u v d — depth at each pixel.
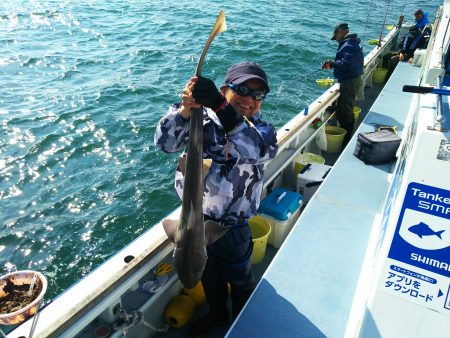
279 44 15.50
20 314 2.22
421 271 1.74
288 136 4.60
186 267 2.18
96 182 7.51
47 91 10.98
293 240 3.25
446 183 1.67
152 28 17.36
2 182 7.43
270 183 4.46
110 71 12.53
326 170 4.69
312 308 2.64
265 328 2.51
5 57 13.52
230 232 2.59
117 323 2.56
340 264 3.00
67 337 2.16
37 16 18.92
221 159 2.40
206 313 3.21
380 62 9.84
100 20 18.52
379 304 1.82
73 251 6.12
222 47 14.95
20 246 6.18
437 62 3.10
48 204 6.98
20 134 8.82
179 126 2.23
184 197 2.16
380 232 2.69
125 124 9.30
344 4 24.69
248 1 23.81
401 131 5.03
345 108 6.34
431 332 1.74
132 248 2.86
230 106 2.03
